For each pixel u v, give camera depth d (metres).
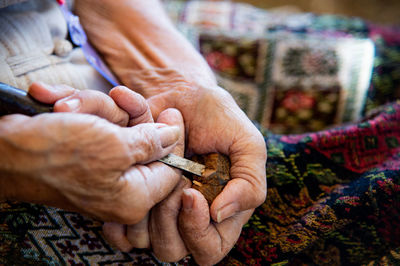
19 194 0.27
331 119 0.50
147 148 0.29
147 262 0.34
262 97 0.50
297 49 0.50
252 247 0.35
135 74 0.39
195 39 0.51
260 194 0.32
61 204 0.28
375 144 0.39
